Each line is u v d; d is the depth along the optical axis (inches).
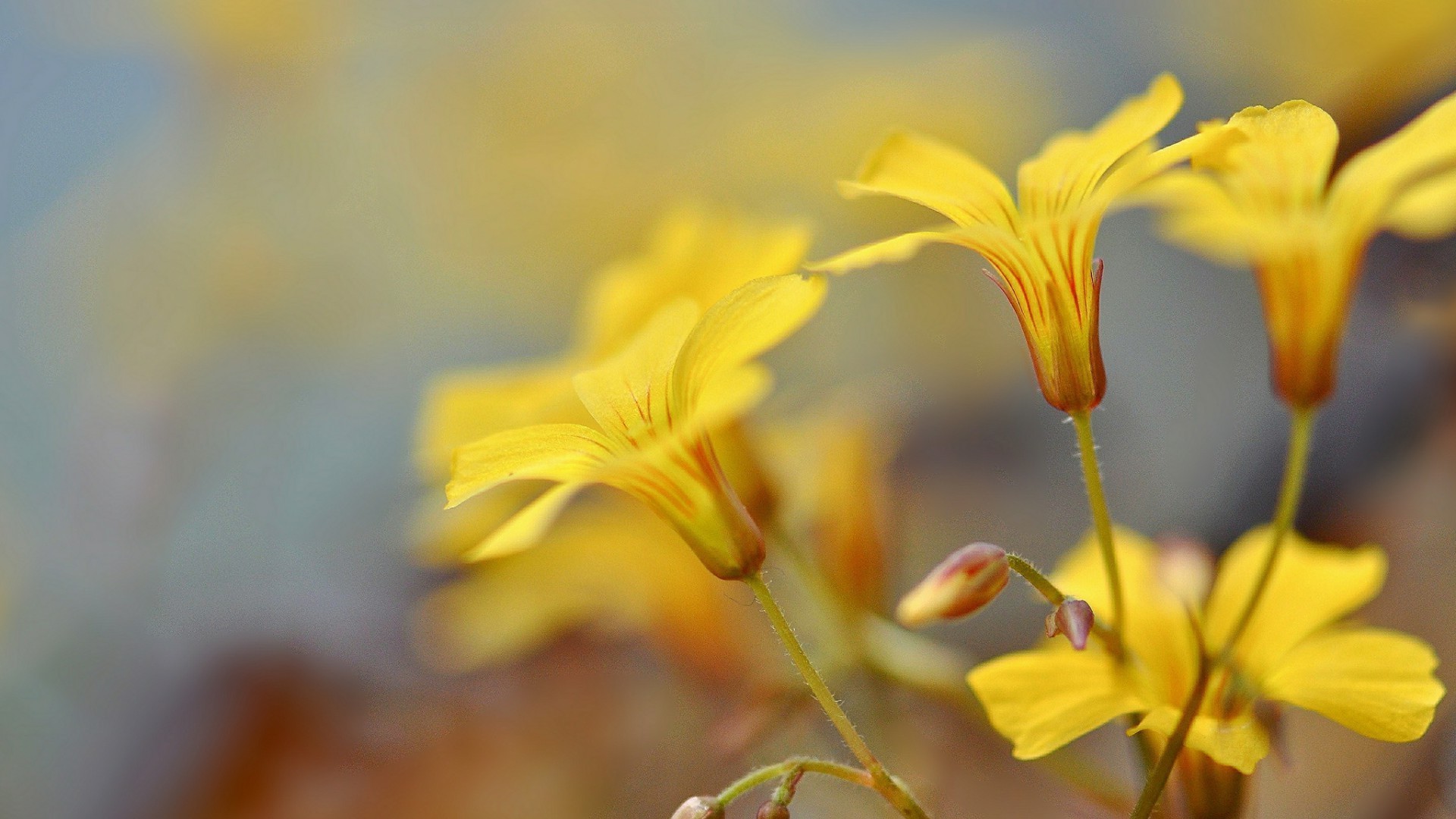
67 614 12.7
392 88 15.1
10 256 14.1
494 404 7.7
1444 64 9.6
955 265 13.5
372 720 12.1
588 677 11.1
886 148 6.8
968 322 13.4
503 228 14.9
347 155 15.0
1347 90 10.2
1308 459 11.6
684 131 14.8
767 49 15.1
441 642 11.8
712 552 6.8
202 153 14.8
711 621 8.3
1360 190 7.0
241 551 13.4
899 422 11.9
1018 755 6.8
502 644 8.6
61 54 14.9
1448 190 7.2
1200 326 13.8
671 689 10.8
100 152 15.0
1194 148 6.6
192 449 13.6
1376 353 11.1
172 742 12.3
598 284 8.0
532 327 15.1
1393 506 11.0
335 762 12.0
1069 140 6.7
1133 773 9.6
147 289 14.1
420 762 11.5
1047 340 6.8
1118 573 6.9
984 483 12.7
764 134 14.5
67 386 13.7
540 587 8.6
